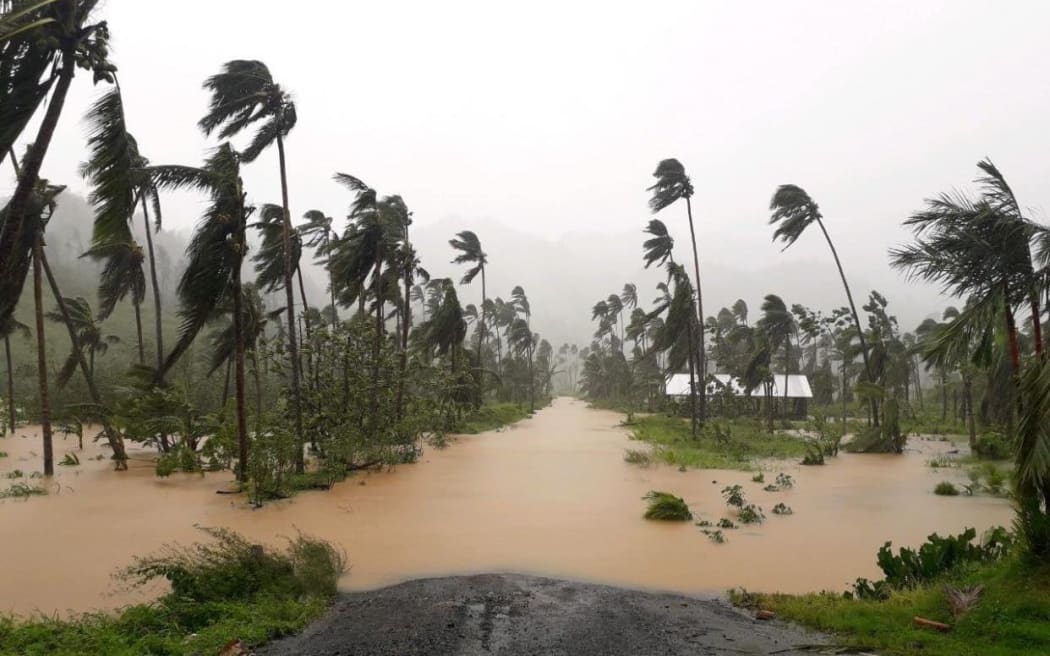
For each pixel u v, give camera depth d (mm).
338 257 21719
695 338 30484
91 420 27688
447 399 28750
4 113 7031
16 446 22312
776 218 27594
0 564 8086
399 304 28234
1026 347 17781
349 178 19641
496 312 74812
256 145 15703
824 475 16438
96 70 7336
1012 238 7953
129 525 10312
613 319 77000
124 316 59031
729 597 7156
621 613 6453
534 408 57750
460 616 6297
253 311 21844
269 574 6957
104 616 6062
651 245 29688
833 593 7027
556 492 13570
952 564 7012
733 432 27812
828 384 45656
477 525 10531
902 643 5266
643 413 49469
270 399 29703
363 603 6828
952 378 37062
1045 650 4789
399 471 16594
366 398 18266
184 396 20094
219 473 16016
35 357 43812
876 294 43938
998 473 14812
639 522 10773
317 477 14797
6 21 6055
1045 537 6066
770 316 34062
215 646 5332
